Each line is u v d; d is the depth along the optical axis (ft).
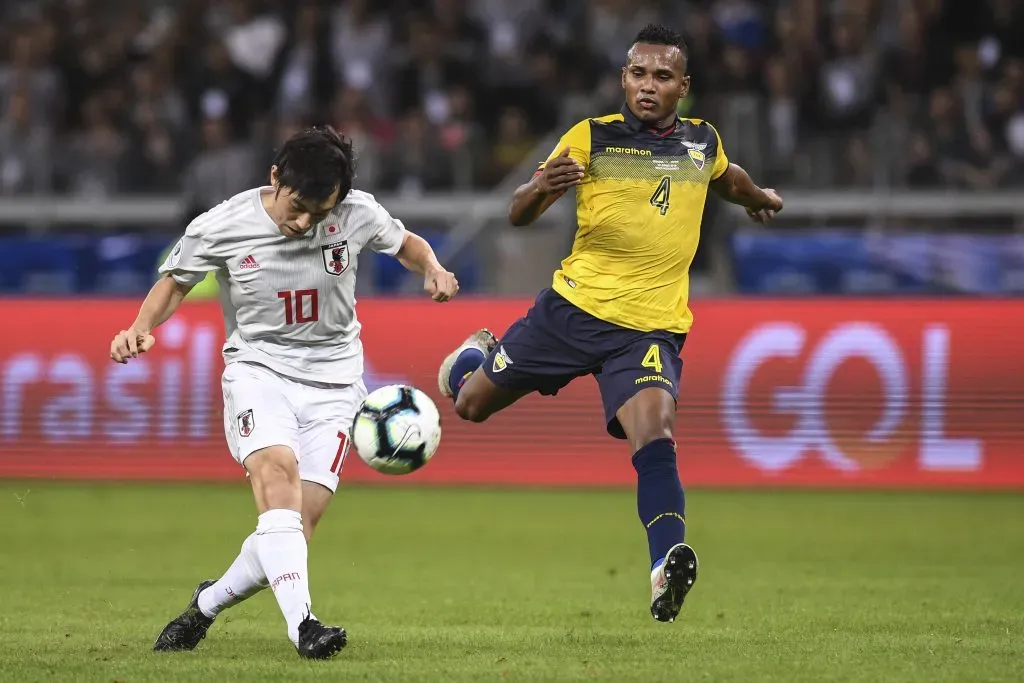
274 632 74.38
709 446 155.53
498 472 157.99
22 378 159.22
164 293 65.36
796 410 155.22
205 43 213.05
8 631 73.82
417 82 206.90
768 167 181.57
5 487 153.99
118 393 158.71
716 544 117.39
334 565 104.94
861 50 203.31
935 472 154.40
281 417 64.49
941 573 101.60
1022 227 181.16
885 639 71.15
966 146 184.24
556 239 180.55
